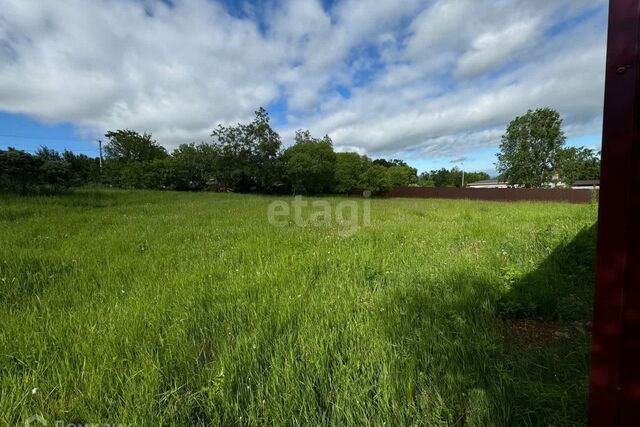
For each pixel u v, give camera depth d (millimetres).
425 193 26188
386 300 2512
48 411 1364
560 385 1491
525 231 5582
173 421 1308
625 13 793
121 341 1845
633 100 790
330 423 1332
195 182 25969
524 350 1831
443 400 1415
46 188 11172
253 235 5316
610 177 854
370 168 27250
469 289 2686
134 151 34938
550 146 25859
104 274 3152
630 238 827
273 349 1834
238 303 2410
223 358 1703
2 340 1842
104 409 1383
